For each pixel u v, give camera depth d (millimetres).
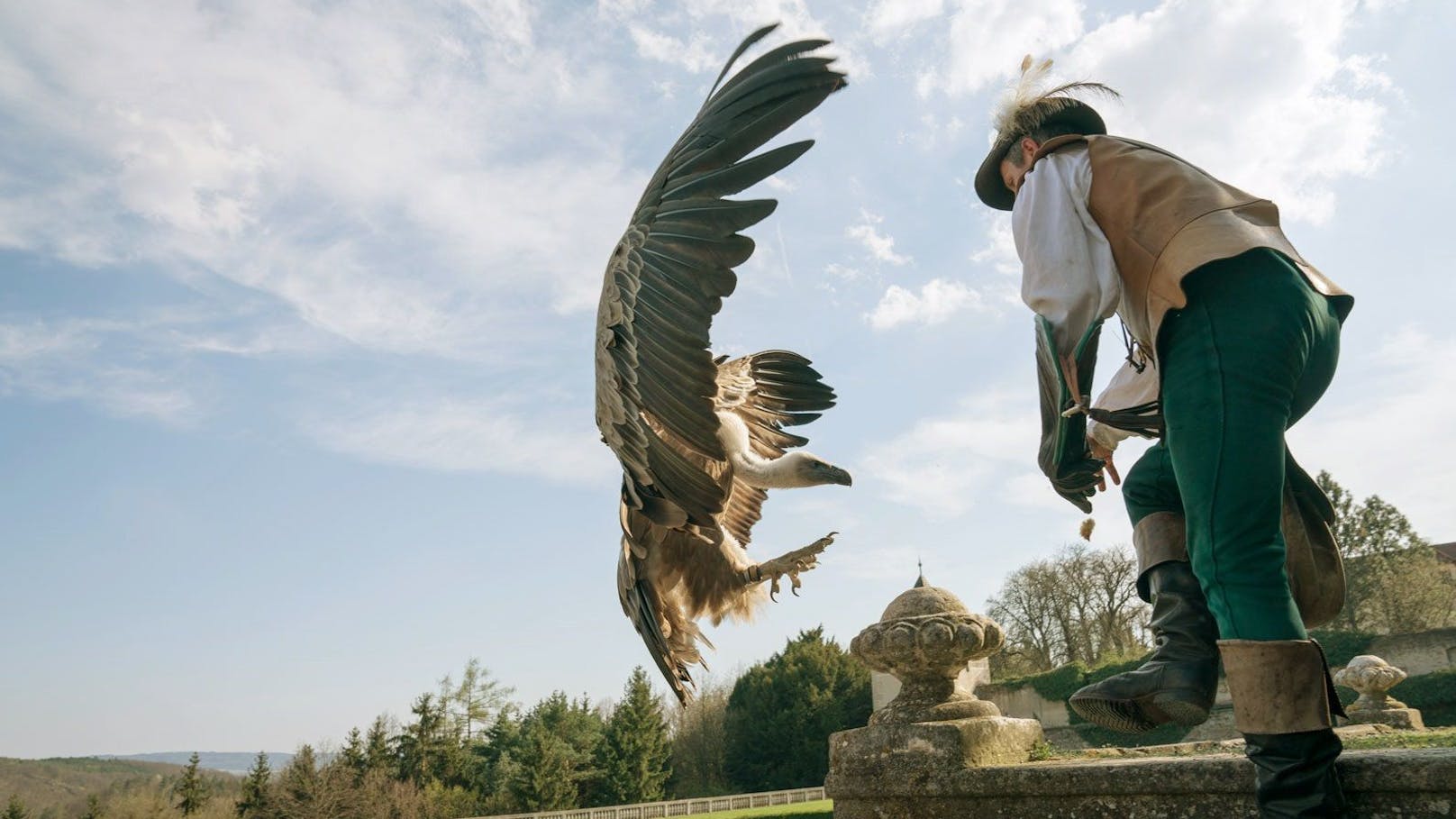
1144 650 47875
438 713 73188
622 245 2631
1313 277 2725
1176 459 2609
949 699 4105
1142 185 2789
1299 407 2828
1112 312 2881
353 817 62875
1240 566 2459
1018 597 60062
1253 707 2400
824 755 60594
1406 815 2371
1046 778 3354
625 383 2582
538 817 51281
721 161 2488
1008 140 3377
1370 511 48281
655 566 3156
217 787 70062
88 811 69312
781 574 3041
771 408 3729
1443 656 36281
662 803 54688
